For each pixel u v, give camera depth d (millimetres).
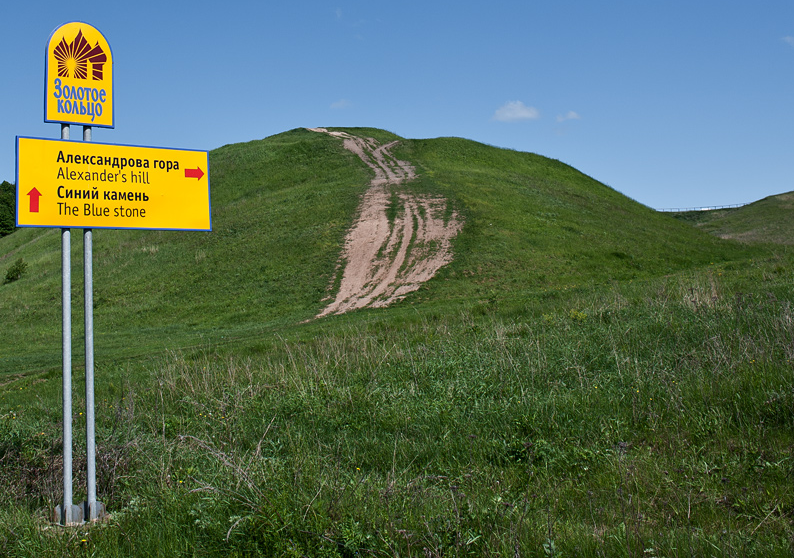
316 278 35062
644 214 57188
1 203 87188
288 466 6070
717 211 83875
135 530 5004
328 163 64312
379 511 4629
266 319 30578
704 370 7762
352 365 11852
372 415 8234
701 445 5828
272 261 39031
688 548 3900
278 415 8781
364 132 82062
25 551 4660
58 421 9719
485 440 6645
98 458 6527
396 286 32000
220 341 25141
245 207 53250
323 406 8758
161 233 51312
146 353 23562
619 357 9102
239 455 6684
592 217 47281
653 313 12344
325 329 22578
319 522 4441
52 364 24094
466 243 36906
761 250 43062
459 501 4875
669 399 6961
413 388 9039
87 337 5598
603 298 17500
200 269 40719
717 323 10133
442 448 6648
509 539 4215
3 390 17453
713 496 4773
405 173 56625
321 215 45500
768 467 5066
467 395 8375
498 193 49406
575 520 4707
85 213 5684
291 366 12422
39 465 6723
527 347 10578
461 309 22484
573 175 70188
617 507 4789
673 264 36688
